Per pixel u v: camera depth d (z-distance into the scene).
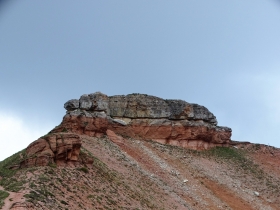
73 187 41.22
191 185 68.56
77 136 47.28
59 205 35.69
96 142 67.12
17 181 38.72
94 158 55.88
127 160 65.50
